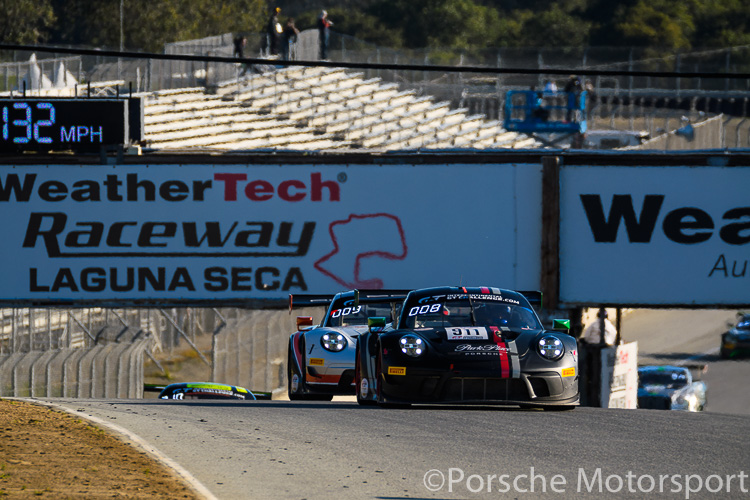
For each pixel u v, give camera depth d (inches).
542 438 1246.3
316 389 1987.0
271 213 3095.5
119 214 3105.3
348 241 3080.7
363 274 3078.2
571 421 1413.6
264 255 3093.0
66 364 3243.1
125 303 3105.3
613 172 3006.9
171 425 1363.2
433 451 1154.7
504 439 1238.3
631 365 3339.1
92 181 3107.8
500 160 3041.3
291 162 3083.2
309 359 2000.5
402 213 3068.4
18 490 914.1
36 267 3110.2
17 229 3112.7
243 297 3093.0
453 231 3056.1
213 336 3973.9
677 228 2987.2
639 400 3737.7
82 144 3107.8
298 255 3088.1
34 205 3112.7
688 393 3777.1
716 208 2972.4
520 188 3029.0
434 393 1469.0
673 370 3927.2
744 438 1253.1
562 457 1117.7
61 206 3110.2
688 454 1135.0
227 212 3095.5
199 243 3095.5
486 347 1492.4
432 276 3061.0
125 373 3550.7
